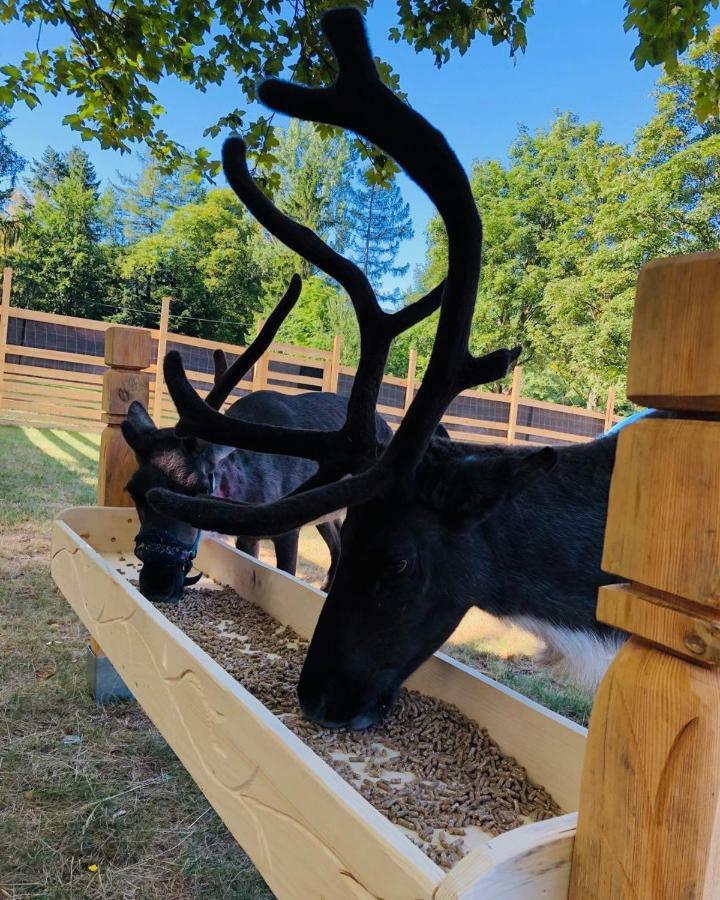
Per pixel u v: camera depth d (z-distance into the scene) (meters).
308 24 3.51
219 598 3.16
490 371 1.73
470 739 1.81
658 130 20.48
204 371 13.41
